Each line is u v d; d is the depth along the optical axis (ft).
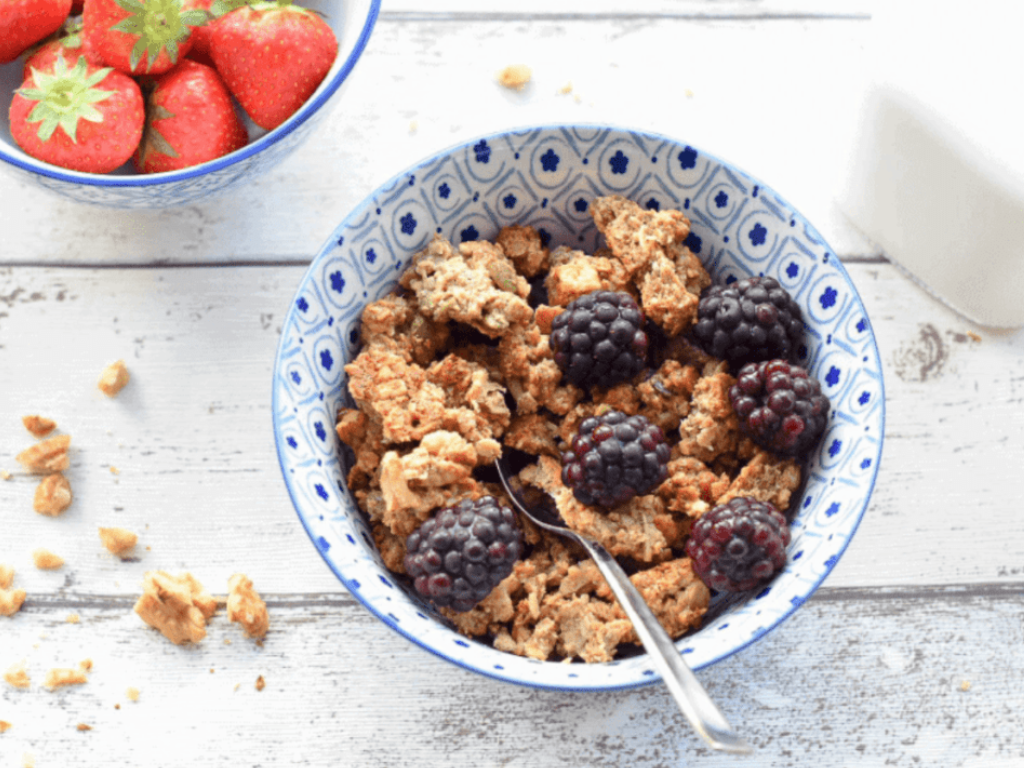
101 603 1.50
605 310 1.38
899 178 1.50
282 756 1.46
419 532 1.34
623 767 1.46
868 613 1.50
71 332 1.57
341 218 1.60
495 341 1.47
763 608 1.31
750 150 1.63
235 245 1.59
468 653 1.31
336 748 1.46
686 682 1.28
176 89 1.46
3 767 1.45
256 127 1.55
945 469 1.54
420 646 1.30
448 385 1.42
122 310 1.57
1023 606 1.50
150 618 1.47
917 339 1.58
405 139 1.62
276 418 1.34
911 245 1.55
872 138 1.50
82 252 1.59
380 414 1.39
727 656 1.29
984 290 1.53
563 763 1.46
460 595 1.32
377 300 1.44
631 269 1.44
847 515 1.33
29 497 1.52
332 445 1.40
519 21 1.66
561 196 1.48
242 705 1.47
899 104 1.45
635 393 1.43
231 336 1.57
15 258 1.58
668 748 1.46
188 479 1.53
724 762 1.46
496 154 1.43
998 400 1.56
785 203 1.41
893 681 1.48
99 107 1.43
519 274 1.49
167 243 1.59
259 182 1.61
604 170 1.46
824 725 1.47
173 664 1.48
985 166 1.42
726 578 1.33
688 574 1.37
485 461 1.40
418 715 1.47
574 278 1.43
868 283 1.59
